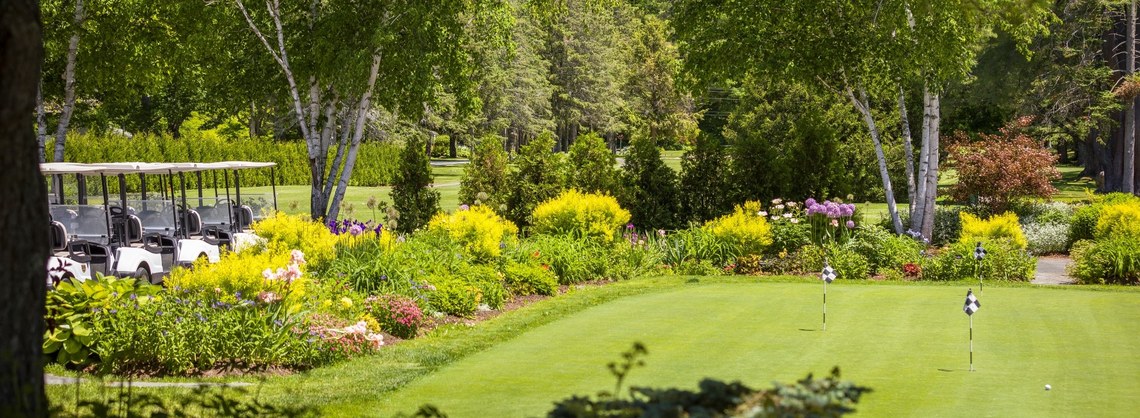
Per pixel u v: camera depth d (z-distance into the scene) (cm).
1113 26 4262
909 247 2119
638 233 2362
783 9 2527
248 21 2342
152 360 1002
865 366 966
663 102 7319
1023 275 1997
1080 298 1545
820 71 2517
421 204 2484
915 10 2300
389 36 2214
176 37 2666
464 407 814
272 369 1036
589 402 396
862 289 1711
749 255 2127
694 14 2622
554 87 7275
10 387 498
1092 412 767
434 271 1555
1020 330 1199
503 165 2433
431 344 1208
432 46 2338
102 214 1454
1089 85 4112
